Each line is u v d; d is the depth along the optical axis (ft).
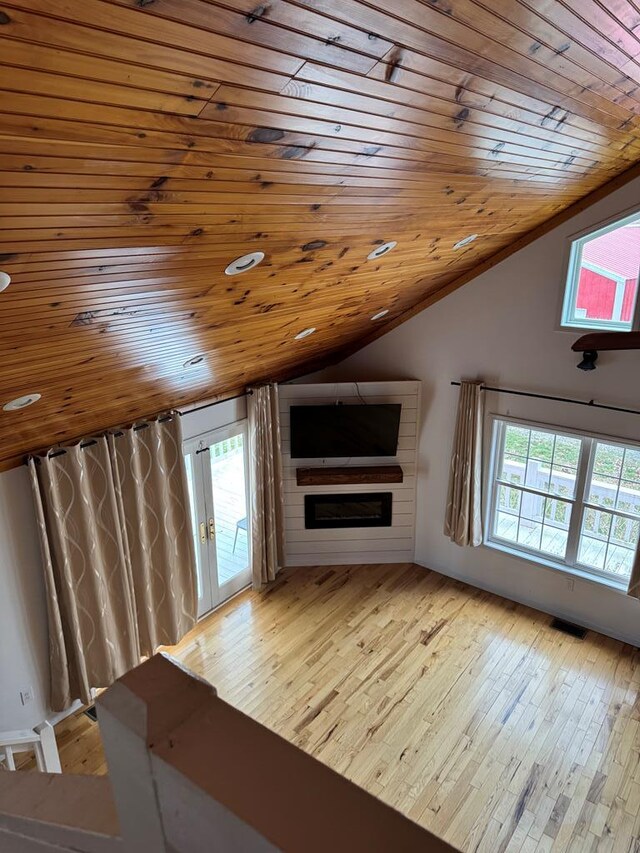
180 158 4.66
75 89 3.47
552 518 18.10
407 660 16.65
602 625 17.66
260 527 19.11
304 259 8.68
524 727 14.40
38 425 11.46
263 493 19.04
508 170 8.70
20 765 13.30
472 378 18.26
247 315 10.43
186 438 16.56
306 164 5.68
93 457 13.65
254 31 3.57
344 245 8.84
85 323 7.35
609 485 16.72
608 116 8.07
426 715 14.76
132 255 6.02
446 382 18.85
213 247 6.74
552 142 8.21
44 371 8.64
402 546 21.08
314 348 17.39
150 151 4.38
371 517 20.77
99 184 4.55
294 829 1.57
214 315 9.52
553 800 12.57
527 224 14.71
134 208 5.10
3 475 12.45
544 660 16.60
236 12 3.35
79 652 14.07
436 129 6.04
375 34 4.00
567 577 17.93
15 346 7.24
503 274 16.83
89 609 14.24
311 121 4.90
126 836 2.15
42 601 13.69
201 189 5.32
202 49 3.56
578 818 12.17
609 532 17.06
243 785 1.69
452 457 18.86
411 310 18.79
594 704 15.07
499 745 13.92
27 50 3.05
